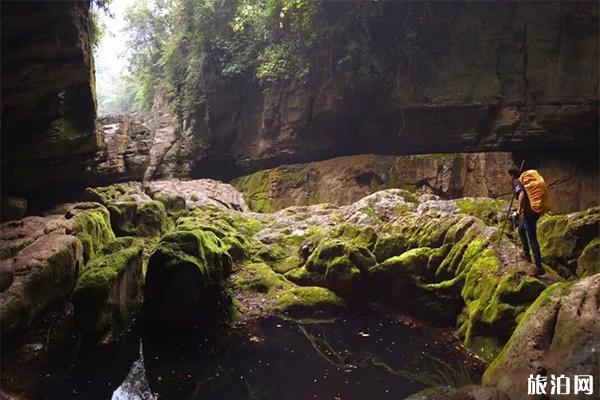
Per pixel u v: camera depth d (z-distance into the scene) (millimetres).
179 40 23438
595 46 14523
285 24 18594
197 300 9172
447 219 10562
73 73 10375
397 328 9547
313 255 11219
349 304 10539
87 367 7766
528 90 15438
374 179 17625
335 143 19234
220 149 22016
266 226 13891
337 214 13695
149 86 27219
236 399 6805
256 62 20641
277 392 7012
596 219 8930
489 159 16219
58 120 11359
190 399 6824
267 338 9016
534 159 15875
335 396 6836
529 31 15445
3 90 9289
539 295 7773
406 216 11609
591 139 14945
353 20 16922
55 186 12531
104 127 16734
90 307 8328
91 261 9344
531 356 6141
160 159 20672
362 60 17047
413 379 7359
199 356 8258
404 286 10180
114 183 15836
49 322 8172
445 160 16766
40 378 7160
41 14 8938
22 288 7227
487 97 15898
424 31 16656
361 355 8289
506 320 7930
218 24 21250
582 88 14617
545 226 9602
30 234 8859
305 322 9773
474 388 5922
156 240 12516
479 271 9070
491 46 16031
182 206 14789
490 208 11250
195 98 21953
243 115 21844
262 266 11555
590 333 5785
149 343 8789
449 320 9539
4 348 7234
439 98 16453
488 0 15930
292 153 19797
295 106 19344
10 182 11094
